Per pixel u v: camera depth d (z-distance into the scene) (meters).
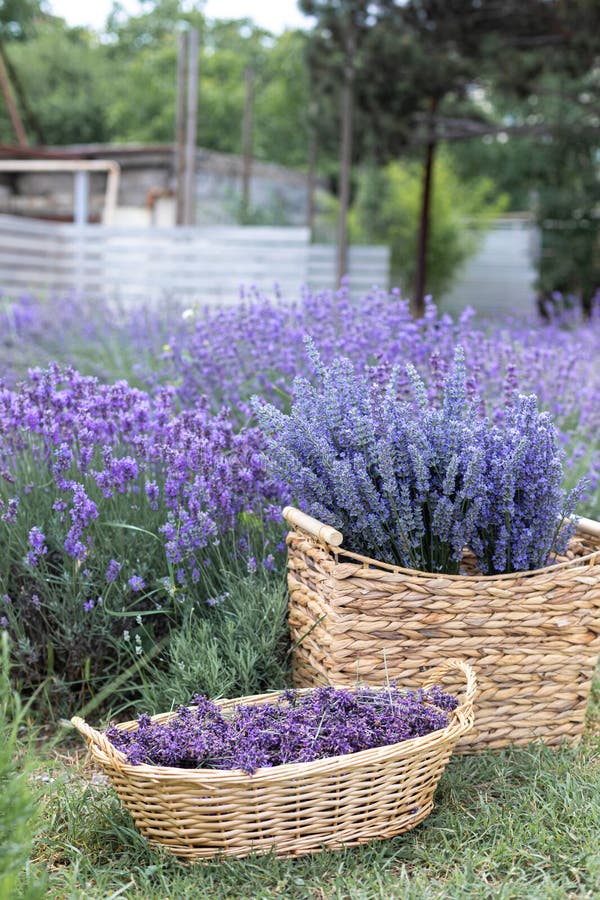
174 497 2.96
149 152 14.55
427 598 2.49
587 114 12.66
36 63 32.25
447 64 10.86
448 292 18.31
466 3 10.83
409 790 2.12
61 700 2.87
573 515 2.75
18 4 31.78
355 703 2.27
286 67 25.83
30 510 3.03
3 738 1.96
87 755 2.62
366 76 11.15
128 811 2.19
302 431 2.62
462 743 2.57
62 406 3.06
